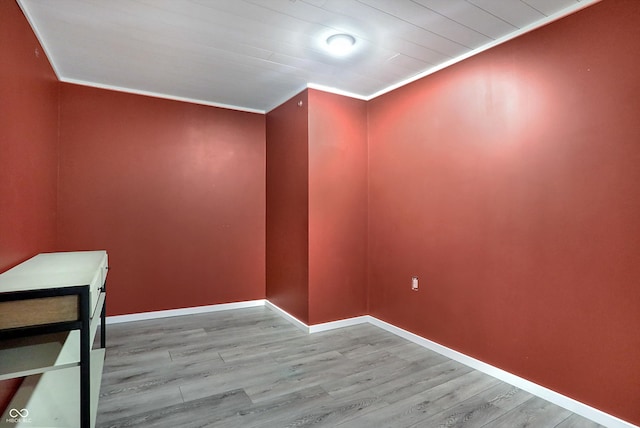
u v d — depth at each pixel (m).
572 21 2.14
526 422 2.03
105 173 3.58
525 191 2.40
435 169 3.06
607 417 1.99
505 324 2.52
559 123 2.21
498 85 2.56
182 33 2.50
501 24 2.36
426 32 2.46
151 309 3.84
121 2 2.11
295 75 3.28
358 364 2.78
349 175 3.73
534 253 2.35
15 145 2.00
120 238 3.67
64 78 3.37
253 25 2.38
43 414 1.79
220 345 3.15
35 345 1.54
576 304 2.14
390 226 3.55
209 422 2.00
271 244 4.30
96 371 2.31
